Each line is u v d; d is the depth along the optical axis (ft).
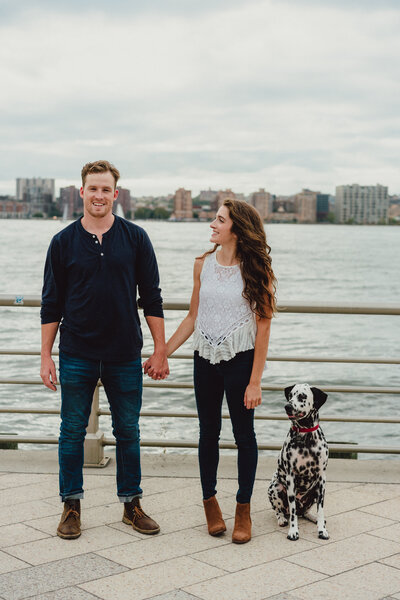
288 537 12.01
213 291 12.09
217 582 10.27
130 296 12.20
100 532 12.26
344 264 231.09
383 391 14.96
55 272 12.14
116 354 12.21
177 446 15.83
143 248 12.34
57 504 13.48
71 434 12.29
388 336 81.41
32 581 10.24
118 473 12.64
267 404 46.06
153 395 46.47
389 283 160.97
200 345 12.17
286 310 14.98
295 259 258.37
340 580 10.36
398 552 11.44
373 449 15.90
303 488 12.33
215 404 12.44
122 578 10.38
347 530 12.39
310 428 12.01
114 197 12.09
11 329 77.87
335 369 58.80
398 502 13.83
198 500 13.91
